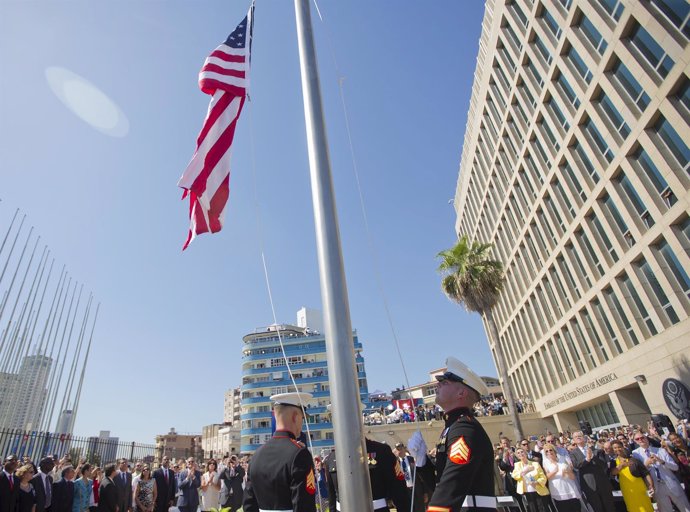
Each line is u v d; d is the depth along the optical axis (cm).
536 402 3269
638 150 1752
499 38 2823
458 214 4647
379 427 2409
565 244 2450
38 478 863
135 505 1073
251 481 319
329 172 372
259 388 6209
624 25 1662
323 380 6125
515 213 3138
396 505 397
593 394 2341
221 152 603
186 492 1157
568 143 2200
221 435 7644
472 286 2139
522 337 3438
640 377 1875
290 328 7231
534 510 911
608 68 1819
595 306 2258
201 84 631
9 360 1947
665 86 1515
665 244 1681
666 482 827
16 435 1263
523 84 2661
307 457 305
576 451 955
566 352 2684
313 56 437
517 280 3347
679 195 1533
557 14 2102
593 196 2056
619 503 920
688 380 1598
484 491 246
